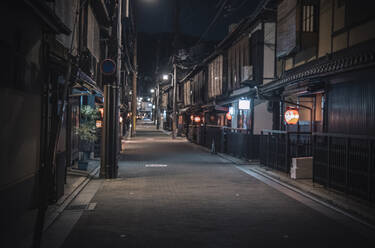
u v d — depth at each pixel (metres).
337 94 12.02
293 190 10.77
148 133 52.84
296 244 5.88
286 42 15.62
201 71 37.72
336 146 10.25
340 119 11.79
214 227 6.82
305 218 7.56
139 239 6.04
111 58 13.54
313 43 14.34
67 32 7.91
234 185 11.60
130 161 18.59
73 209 8.12
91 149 18.86
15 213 6.03
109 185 11.48
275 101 17.98
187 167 16.27
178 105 51.97
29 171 6.85
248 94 19.03
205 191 10.52
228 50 27.34
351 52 11.38
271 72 19.73
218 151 24.50
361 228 6.84
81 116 17.45
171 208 8.34
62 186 9.15
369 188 8.59
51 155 7.83
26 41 6.47
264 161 16.39
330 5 13.37
